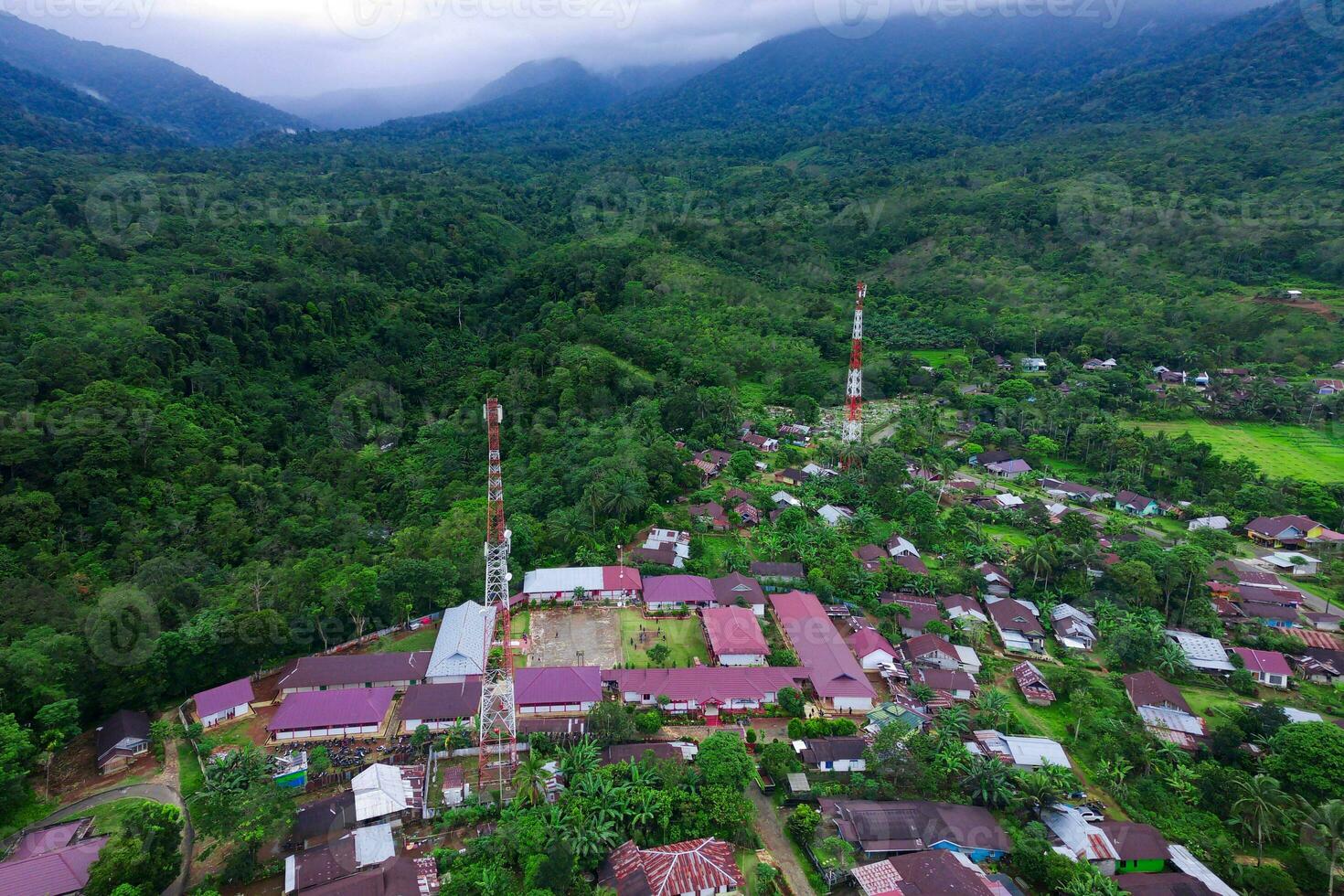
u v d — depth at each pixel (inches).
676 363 6820.9
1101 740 2652.6
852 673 2982.3
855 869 2123.5
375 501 4800.7
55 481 3875.5
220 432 4965.6
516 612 3565.5
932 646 3191.4
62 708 2524.6
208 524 3956.7
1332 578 3853.3
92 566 3412.9
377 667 3021.7
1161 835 2273.6
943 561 4025.6
